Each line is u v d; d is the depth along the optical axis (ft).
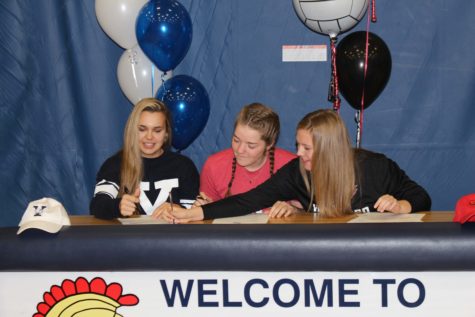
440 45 10.73
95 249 5.20
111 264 5.22
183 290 5.29
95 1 10.23
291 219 5.82
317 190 6.38
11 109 11.09
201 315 5.31
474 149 10.87
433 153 10.97
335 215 6.12
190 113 9.71
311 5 9.47
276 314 5.25
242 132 7.45
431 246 4.99
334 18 9.45
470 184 10.96
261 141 7.52
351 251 5.04
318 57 10.86
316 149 6.33
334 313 5.22
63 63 11.00
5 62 10.99
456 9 10.64
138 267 5.21
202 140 11.19
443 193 11.03
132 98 10.36
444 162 10.96
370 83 9.53
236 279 5.23
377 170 7.14
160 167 8.21
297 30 10.83
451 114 10.87
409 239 5.01
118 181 7.82
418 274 5.11
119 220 6.04
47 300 5.36
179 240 5.17
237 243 5.13
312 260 5.08
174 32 9.50
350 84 9.60
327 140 6.30
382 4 10.72
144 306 5.32
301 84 10.97
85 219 6.15
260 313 5.26
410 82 10.85
